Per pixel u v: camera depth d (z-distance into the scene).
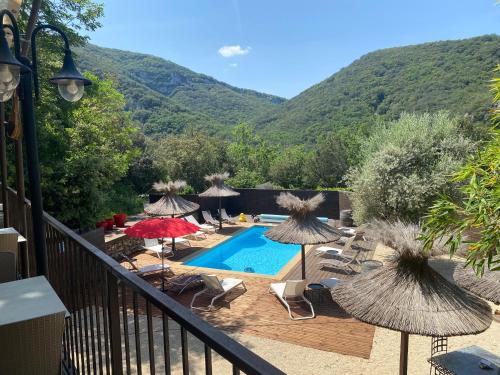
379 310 5.29
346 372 6.32
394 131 14.34
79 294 2.88
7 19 3.85
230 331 7.83
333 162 38.12
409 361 6.70
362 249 14.53
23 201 5.06
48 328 1.97
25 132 3.51
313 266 12.54
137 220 19.36
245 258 15.03
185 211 15.23
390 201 11.85
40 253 3.56
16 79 3.12
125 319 1.95
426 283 5.34
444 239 4.89
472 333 4.79
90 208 12.73
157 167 30.12
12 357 1.89
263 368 0.91
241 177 35.94
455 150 12.27
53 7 14.68
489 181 3.35
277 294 9.27
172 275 11.61
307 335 7.64
